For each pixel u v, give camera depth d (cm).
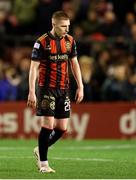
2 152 3141
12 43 4553
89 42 4509
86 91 4162
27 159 2736
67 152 3189
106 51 4481
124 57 4428
